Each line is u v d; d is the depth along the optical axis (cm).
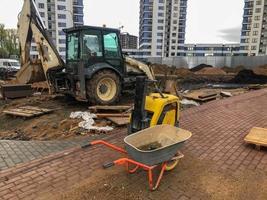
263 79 2588
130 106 851
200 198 337
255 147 508
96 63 895
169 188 359
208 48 10431
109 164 394
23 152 482
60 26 7800
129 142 374
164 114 445
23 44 1052
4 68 2409
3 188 354
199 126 665
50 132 646
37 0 7425
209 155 473
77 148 492
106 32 909
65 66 968
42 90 1291
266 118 766
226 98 1145
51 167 415
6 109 895
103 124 688
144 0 10025
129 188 357
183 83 2378
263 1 8725
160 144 403
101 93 891
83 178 382
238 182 378
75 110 857
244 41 9369
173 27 10375
